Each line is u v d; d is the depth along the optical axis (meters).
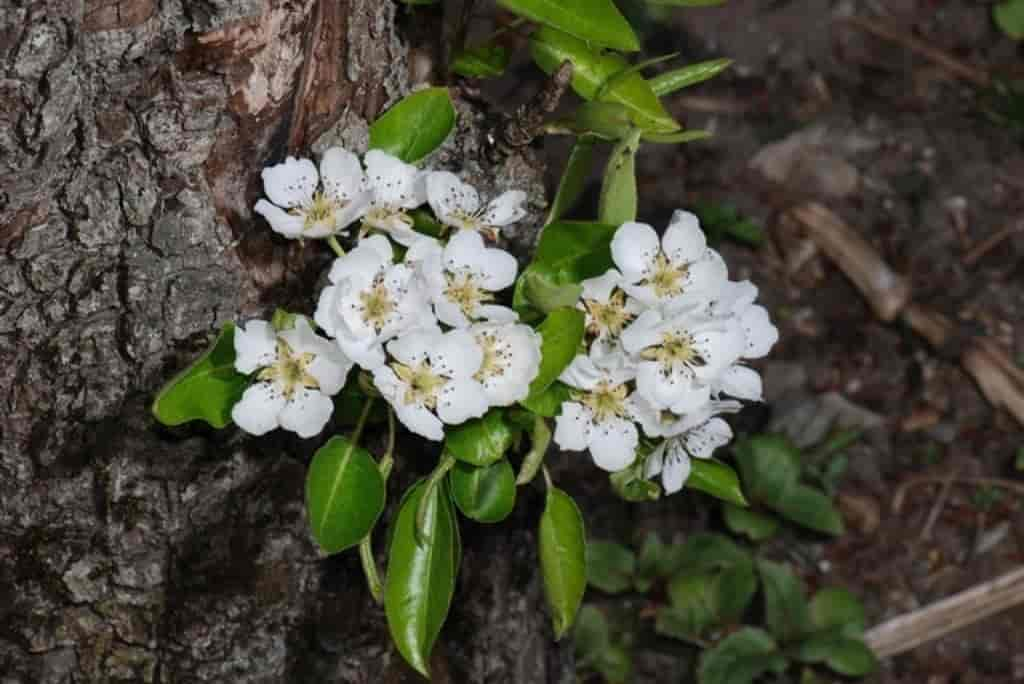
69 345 0.71
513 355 0.64
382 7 0.69
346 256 0.64
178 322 0.71
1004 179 1.24
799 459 1.04
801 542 1.05
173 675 0.77
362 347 0.64
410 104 0.69
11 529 0.75
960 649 1.02
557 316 0.65
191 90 0.67
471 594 0.82
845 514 1.06
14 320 0.70
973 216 1.21
